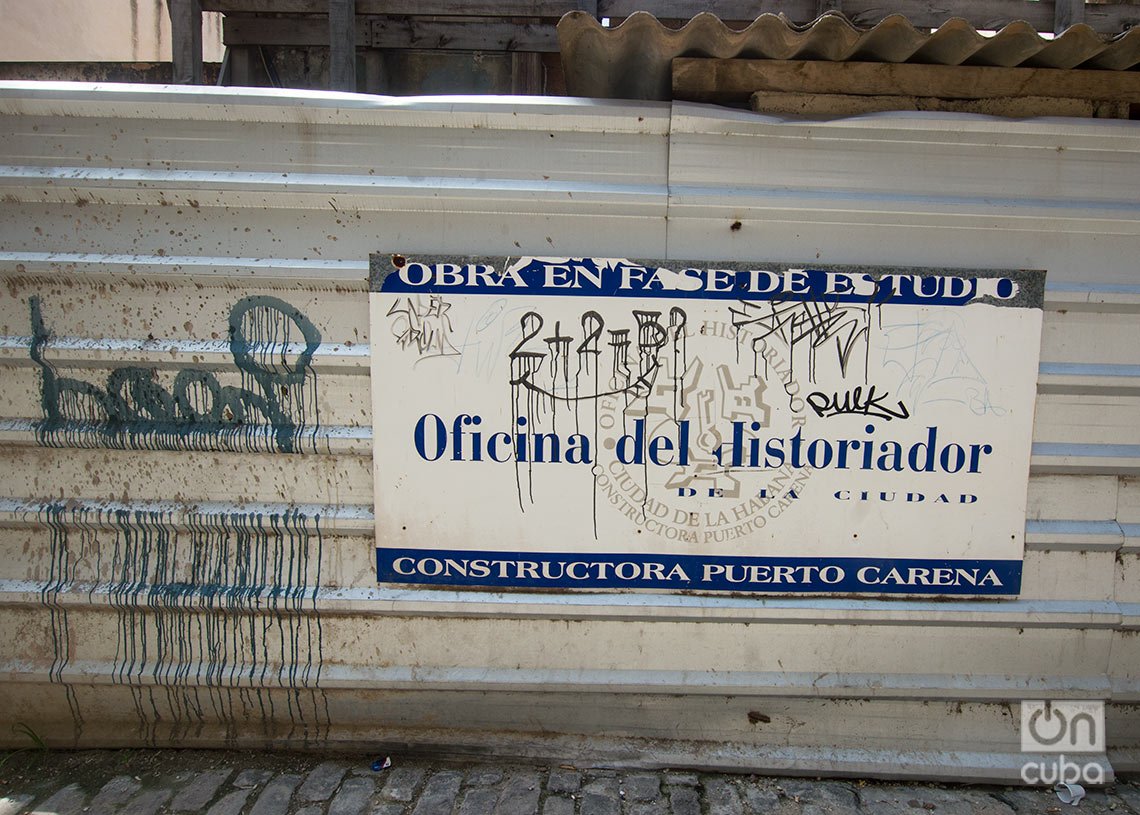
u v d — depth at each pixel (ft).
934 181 8.63
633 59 8.73
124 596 9.17
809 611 9.04
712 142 8.61
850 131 8.52
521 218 8.73
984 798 8.93
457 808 8.62
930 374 8.76
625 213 8.68
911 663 9.23
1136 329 8.79
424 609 9.14
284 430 9.02
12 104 8.58
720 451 8.92
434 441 8.96
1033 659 9.21
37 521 9.14
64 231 8.87
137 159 8.72
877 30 7.55
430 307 8.77
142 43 27.17
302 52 15.56
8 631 9.41
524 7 14.78
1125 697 9.18
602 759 9.29
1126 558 9.08
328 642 9.35
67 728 9.67
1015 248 8.72
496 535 9.09
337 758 9.47
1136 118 8.97
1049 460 8.86
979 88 8.48
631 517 9.04
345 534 9.19
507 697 9.43
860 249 8.75
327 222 8.77
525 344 8.81
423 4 14.82
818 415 8.85
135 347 8.91
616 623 9.23
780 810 8.66
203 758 9.48
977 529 8.96
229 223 8.81
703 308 8.71
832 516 8.99
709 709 9.39
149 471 9.18
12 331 9.01
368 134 8.64
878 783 9.14
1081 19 14.23
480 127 8.60
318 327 8.93
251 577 9.29
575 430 8.92
